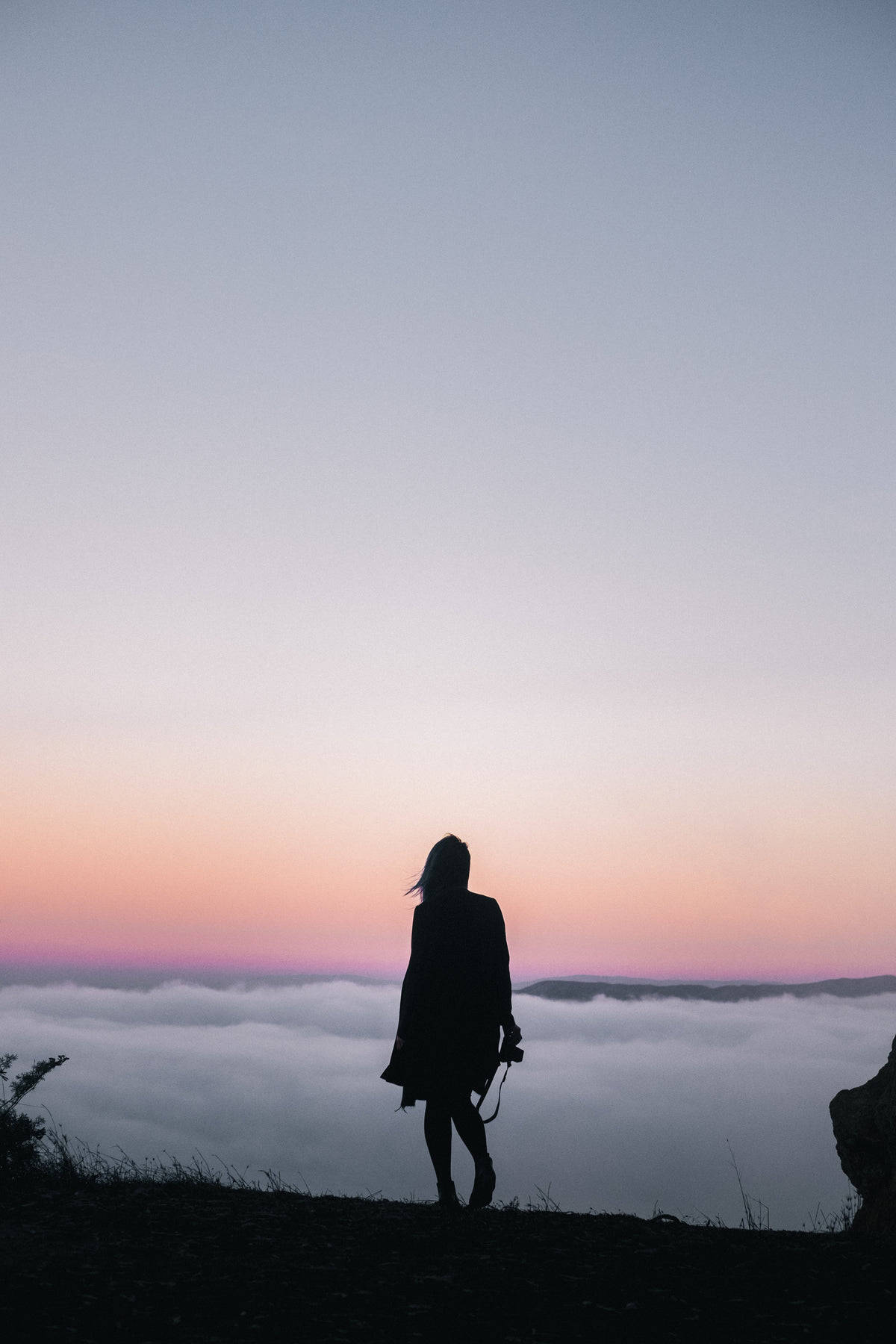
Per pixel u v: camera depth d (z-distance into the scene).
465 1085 5.45
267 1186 6.28
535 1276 4.02
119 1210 5.05
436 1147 5.48
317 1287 3.76
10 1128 5.98
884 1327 3.49
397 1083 5.60
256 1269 4.01
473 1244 4.56
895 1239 5.20
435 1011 5.50
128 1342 3.10
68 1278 3.78
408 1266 4.11
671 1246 4.67
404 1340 3.21
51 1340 3.07
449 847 5.93
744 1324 3.50
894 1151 5.61
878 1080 6.13
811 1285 4.02
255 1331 3.23
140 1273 3.89
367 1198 6.20
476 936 5.64
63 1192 5.64
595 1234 4.93
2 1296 3.50
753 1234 5.23
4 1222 4.77
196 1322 3.32
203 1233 4.61
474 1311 3.54
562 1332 3.36
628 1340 3.30
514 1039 5.63
